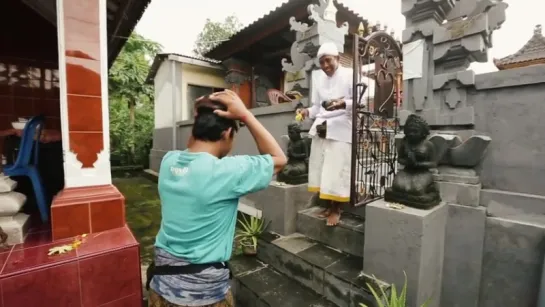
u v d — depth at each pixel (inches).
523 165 75.3
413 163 81.3
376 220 81.5
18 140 109.7
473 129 82.4
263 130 47.9
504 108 77.4
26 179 106.8
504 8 73.4
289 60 299.0
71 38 70.9
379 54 110.4
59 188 120.1
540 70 70.0
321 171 108.3
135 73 388.5
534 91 72.4
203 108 47.0
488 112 80.1
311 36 128.3
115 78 371.9
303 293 93.2
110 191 75.9
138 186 298.2
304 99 139.7
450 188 83.8
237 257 120.3
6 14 124.6
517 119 75.5
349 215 114.8
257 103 324.5
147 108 444.1
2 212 68.1
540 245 70.7
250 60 318.3
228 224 45.8
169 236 44.4
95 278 63.2
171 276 43.1
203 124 45.8
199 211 42.1
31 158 87.5
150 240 154.9
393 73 120.2
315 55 132.4
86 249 64.4
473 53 79.1
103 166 76.0
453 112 84.1
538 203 72.3
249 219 163.6
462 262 82.8
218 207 43.0
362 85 91.3
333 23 128.8
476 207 80.0
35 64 131.3
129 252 67.2
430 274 79.0
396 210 76.9
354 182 94.7
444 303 86.7
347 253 101.2
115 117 392.8
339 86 101.3
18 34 127.4
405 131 83.5
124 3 114.5
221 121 46.3
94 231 73.1
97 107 74.5
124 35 157.5
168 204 44.5
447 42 82.1
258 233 122.2
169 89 322.0
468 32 77.2
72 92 71.5
